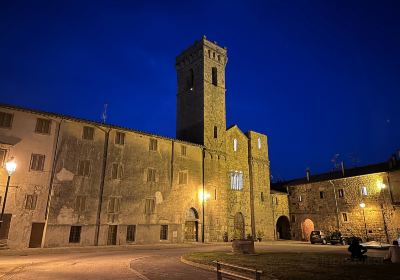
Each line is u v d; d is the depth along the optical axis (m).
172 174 38.78
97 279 13.23
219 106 48.72
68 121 31.95
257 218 48.16
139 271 15.60
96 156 33.03
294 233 52.06
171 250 28.89
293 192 53.94
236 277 12.71
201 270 16.05
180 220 38.12
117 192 33.62
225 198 44.41
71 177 30.92
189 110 49.12
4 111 28.53
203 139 44.41
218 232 41.88
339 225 45.38
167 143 39.44
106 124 34.16
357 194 43.66
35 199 28.52
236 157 48.81
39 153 29.48
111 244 32.53
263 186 51.06
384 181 40.75
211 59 49.97
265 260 18.48
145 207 35.47
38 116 30.25
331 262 17.53
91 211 31.52
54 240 28.81
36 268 16.47
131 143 36.03
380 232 40.16
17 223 27.22
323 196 48.47
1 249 26.08
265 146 54.19
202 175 42.19
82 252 26.12
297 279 12.23
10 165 17.66
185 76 52.28
